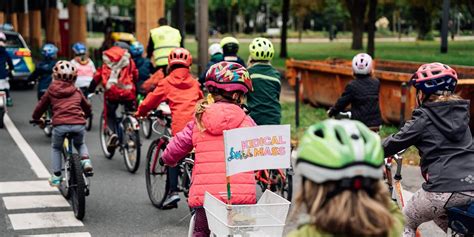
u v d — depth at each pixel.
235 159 4.32
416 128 4.51
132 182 9.36
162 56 11.72
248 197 4.54
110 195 8.65
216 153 4.66
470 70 13.17
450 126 4.43
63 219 7.53
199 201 4.61
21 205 8.06
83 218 7.54
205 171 4.63
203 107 4.79
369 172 2.52
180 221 7.50
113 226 7.31
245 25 96.88
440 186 4.39
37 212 7.79
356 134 2.57
